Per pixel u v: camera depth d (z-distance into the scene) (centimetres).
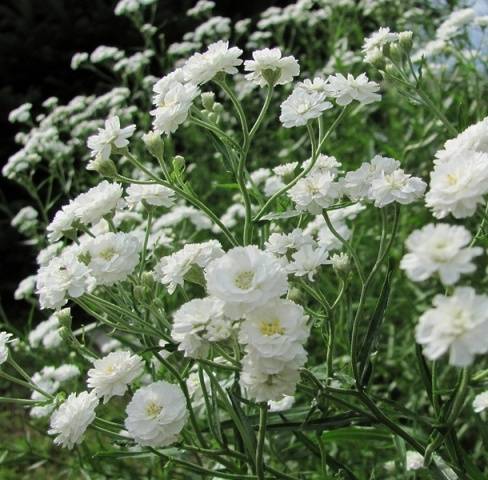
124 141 23
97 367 21
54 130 45
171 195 24
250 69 24
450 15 44
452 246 14
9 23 72
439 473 20
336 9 54
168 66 61
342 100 23
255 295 16
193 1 74
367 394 21
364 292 21
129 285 26
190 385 25
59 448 41
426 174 41
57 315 24
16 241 64
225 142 23
